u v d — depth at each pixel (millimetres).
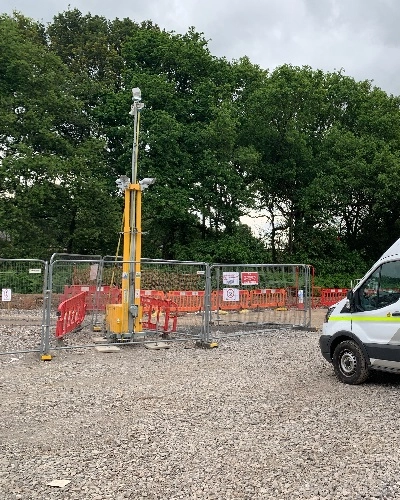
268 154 33406
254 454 5543
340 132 33312
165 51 30266
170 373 9602
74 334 13672
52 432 6230
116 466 5164
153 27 37312
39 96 28109
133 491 4598
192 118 30750
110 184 29375
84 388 8352
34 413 6984
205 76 31812
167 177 28422
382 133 34594
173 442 5898
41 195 25531
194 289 15477
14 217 25359
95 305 14578
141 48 31078
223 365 10438
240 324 15766
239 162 30312
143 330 13641
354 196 35406
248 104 32188
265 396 8047
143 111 28578
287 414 7086
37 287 16125
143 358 11008
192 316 16078
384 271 8836
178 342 13109
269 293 16047
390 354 8469
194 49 30594
